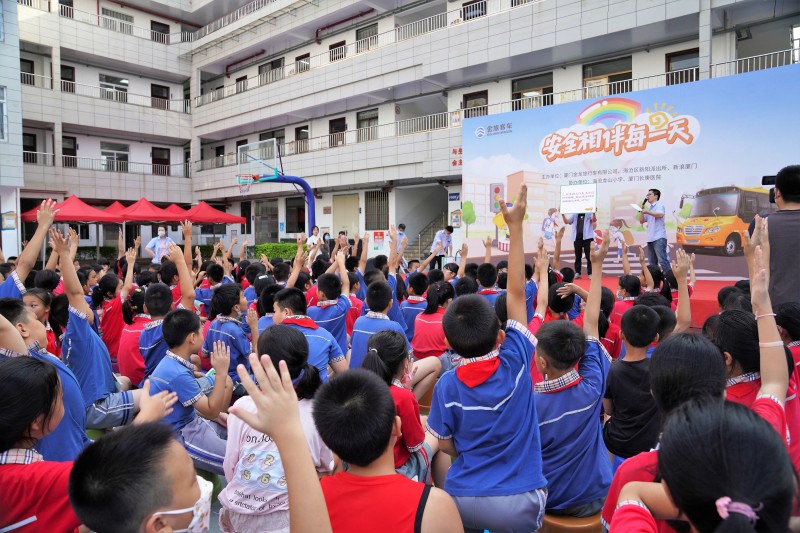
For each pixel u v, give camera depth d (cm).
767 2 1072
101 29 2205
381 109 1919
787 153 920
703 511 92
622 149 1116
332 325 465
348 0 1839
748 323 207
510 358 222
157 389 304
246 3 2328
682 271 340
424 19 1717
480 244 1364
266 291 468
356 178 1909
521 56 1419
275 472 222
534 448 221
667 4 1149
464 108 1684
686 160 1031
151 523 124
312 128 2183
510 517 210
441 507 153
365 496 153
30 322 247
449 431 231
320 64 2091
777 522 86
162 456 127
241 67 2430
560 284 395
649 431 261
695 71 1234
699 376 163
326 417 158
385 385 167
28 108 2005
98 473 122
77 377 315
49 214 329
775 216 311
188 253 628
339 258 506
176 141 2575
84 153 2289
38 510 152
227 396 341
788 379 197
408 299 571
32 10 2002
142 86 2453
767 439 92
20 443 160
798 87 909
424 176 1684
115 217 1695
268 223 2422
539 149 1250
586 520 242
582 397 240
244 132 2456
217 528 306
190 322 314
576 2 1291
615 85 1370
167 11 2434
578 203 687
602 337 402
